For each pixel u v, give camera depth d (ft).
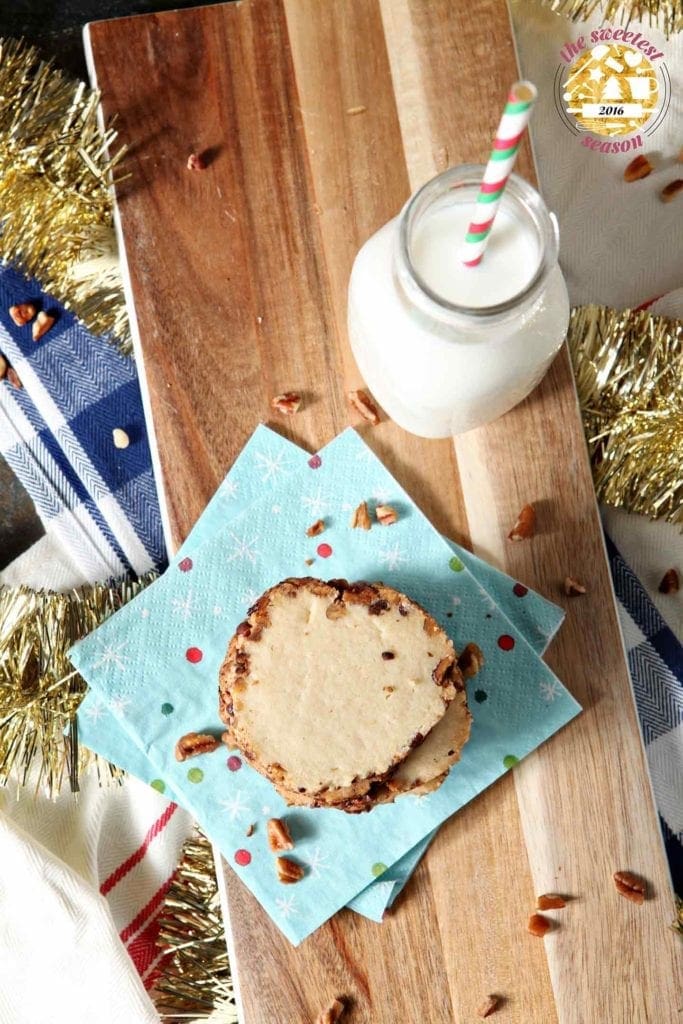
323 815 1.80
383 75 1.88
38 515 2.10
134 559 2.04
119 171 1.86
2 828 1.91
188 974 1.92
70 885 1.92
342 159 1.87
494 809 1.82
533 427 1.86
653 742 2.02
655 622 2.02
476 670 1.80
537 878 1.82
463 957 1.81
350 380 1.86
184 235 1.86
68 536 2.03
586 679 1.84
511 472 1.86
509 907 1.82
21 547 2.10
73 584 2.03
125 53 1.87
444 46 1.88
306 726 1.73
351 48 1.88
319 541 1.83
